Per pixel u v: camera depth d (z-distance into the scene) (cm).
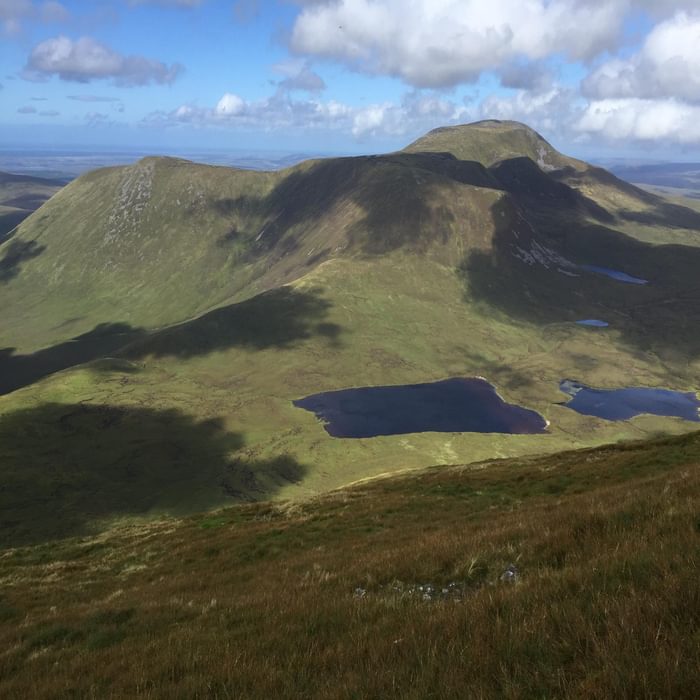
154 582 2495
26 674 1158
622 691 457
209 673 775
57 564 3362
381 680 596
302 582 1531
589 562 857
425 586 1195
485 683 535
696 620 547
